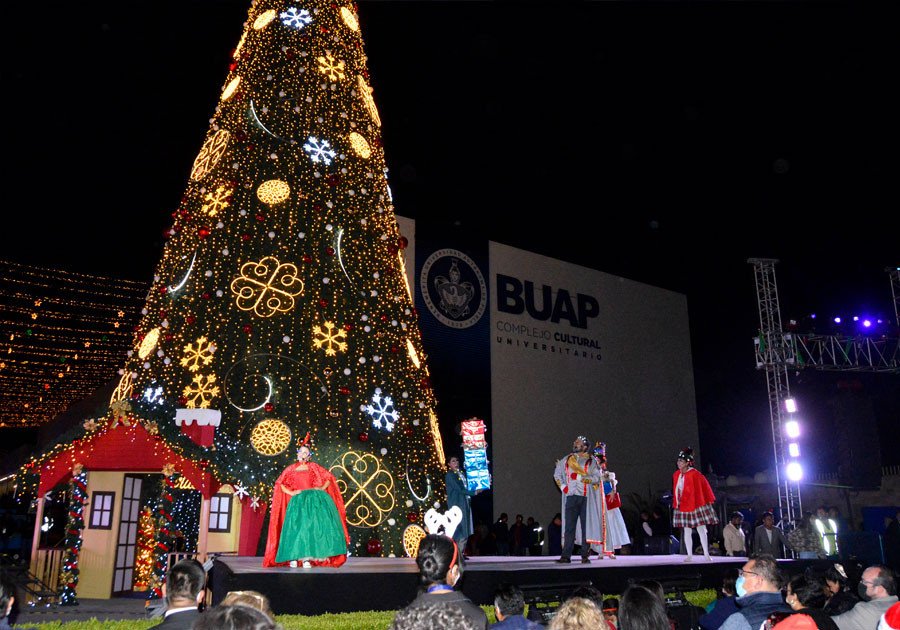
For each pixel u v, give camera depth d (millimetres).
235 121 16500
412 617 2639
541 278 29812
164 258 15961
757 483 29500
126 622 8250
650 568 11211
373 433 14570
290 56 17062
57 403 23328
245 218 15375
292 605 8492
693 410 33531
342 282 15438
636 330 32500
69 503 12758
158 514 12250
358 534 13711
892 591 5984
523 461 27031
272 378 14141
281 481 10531
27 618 9633
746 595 6152
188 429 12820
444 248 27141
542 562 12219
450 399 25750
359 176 16734
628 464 30359
